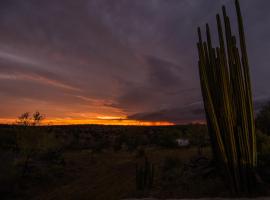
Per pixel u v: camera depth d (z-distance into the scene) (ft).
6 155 51.03
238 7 32.17
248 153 30.42
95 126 349.20
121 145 166.81
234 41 32.53
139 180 40.83
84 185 55.31
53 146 63.52
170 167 54.80
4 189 45.06
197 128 125.90
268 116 83.71
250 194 28.84
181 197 30.40
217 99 33.83
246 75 31.45
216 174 37.04
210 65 35.63
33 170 60.29
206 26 36.50
